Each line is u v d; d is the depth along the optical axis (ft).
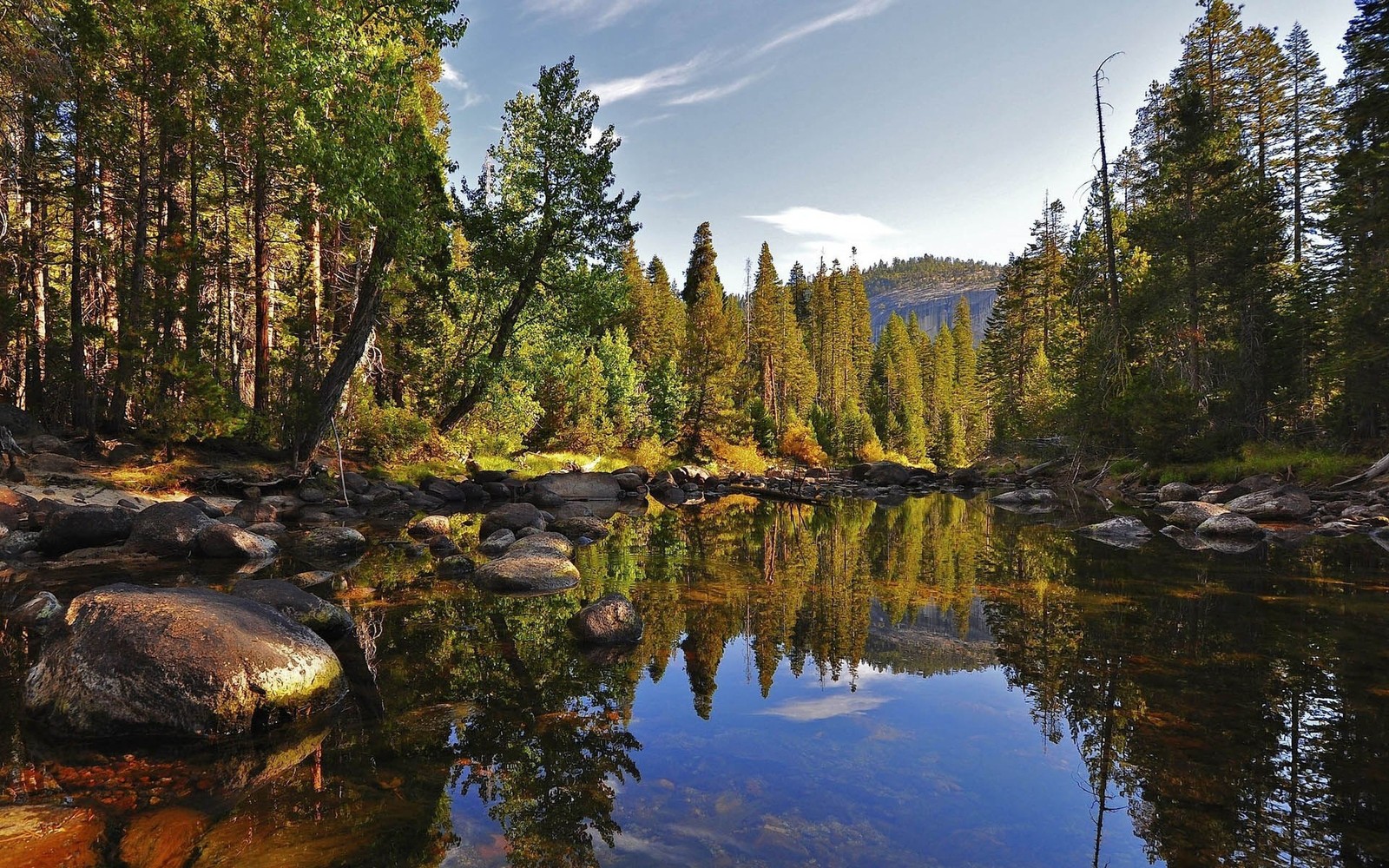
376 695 16.47
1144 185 91.09
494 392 79.66
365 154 53.47
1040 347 147.74
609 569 34.37
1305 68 95.76
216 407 52.75
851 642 21.76
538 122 73.20
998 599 27.66
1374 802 11.37
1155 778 12.40
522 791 11.84
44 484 43.55
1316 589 28.73
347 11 53.57
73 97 50.31
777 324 207.10
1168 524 53.16
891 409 230.27
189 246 54.49
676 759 13.34
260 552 34.63
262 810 10.91
